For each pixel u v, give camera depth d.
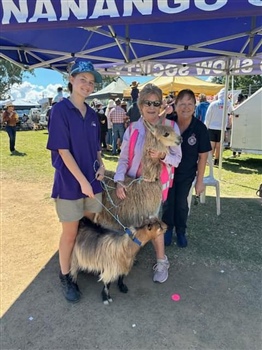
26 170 7.64
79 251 2.59
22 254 3.48
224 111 6.54
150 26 4.28
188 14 1.91
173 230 4.13
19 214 4.68
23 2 2.07
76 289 2.71
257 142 8.67
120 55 6.09
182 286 2.90
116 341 2.21
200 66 6.28
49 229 4.15
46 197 5.50
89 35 4.69
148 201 2.73
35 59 5.93
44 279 2.99
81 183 2.34
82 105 2.41
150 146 2.59
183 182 3.43
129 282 2.96
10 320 2.41
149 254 3.50
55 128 2.25
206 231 4.14
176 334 2.28
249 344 2.19
